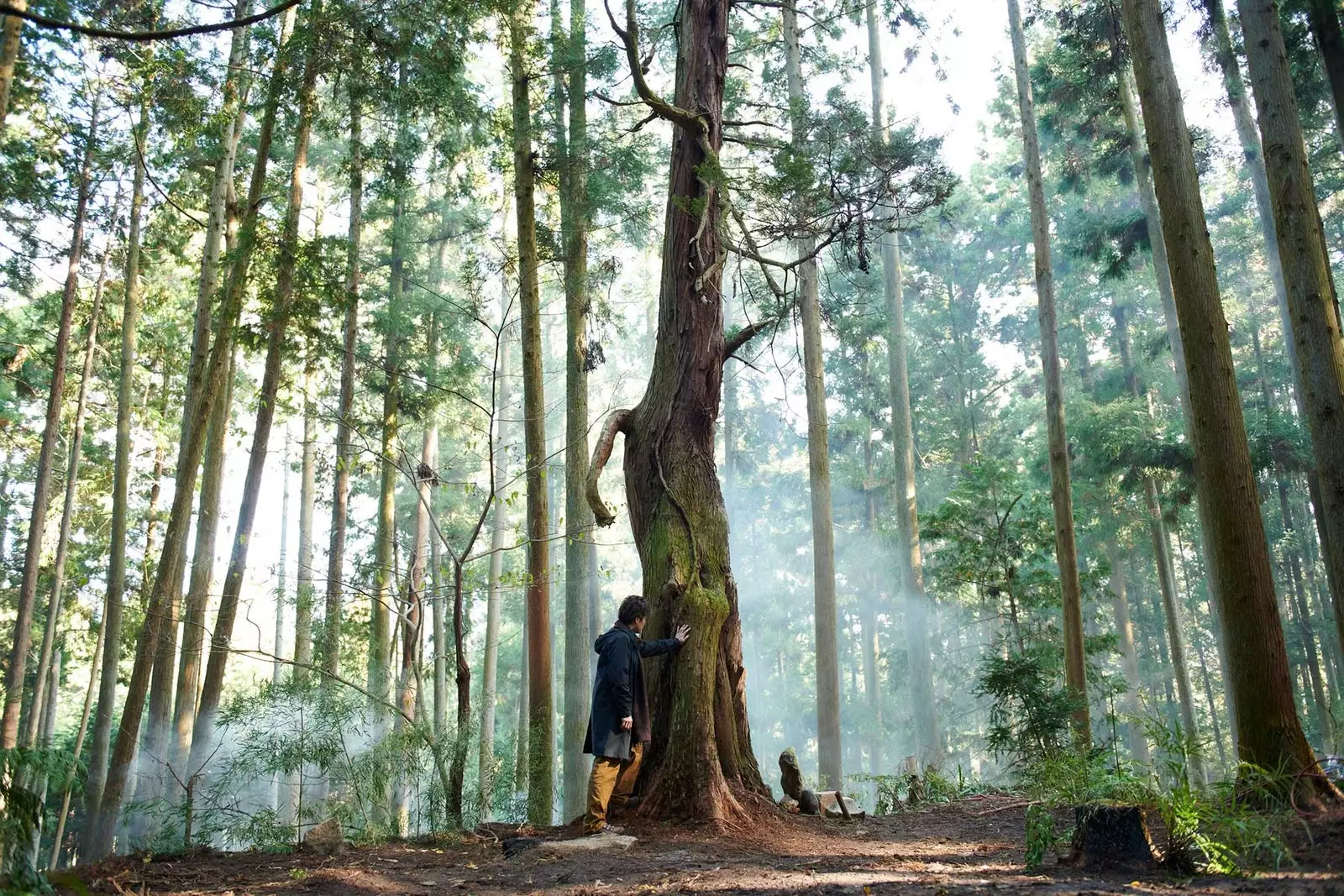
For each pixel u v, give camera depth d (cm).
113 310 2086
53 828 2011
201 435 1147
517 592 2812
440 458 2497
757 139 1000
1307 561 2947
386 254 1969
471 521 2733
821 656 1548
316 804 883
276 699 898
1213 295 649
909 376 3128
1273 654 587
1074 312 3028
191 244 1952
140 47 1227
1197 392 641
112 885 512
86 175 1501
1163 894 392
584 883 498
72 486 1781
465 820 779
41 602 2178
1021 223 3044
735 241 978
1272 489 2941
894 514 3020
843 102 1104
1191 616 3584
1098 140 2045
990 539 1917
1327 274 683
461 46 1260
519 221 1284
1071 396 2819
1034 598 1859
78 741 2005
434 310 1838
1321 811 519
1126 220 1905
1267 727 573
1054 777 758
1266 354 3006
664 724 707
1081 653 1374
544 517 1166
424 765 829
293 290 1284
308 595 1205
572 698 1247
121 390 1559
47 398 1992
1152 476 2348
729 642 746
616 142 1402
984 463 1909
